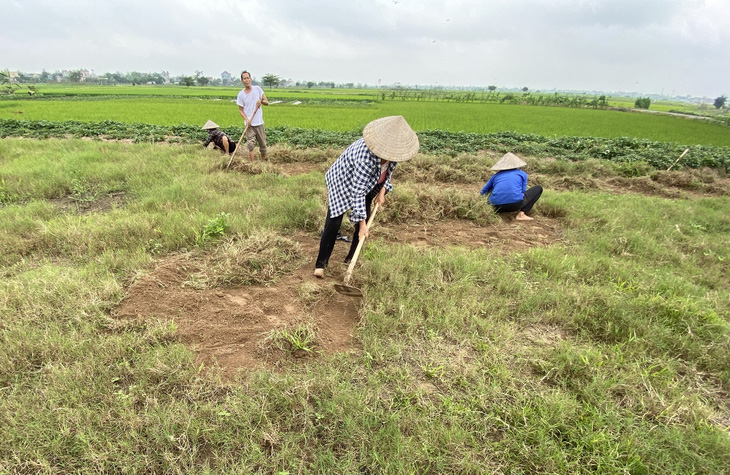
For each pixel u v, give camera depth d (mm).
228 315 2814
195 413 2031
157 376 2240
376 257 3758
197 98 38000
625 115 31750
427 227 4992
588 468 1866
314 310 2967
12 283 2941
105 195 5504
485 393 2244
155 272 3191
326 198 5391
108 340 2445
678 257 4266
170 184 5676
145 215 4359
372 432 1973
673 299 3176
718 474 1839
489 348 2594
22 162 6719
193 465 1779
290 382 2248
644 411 2201
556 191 6930
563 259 3898
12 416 1961
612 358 2584
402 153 2875
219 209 4711
